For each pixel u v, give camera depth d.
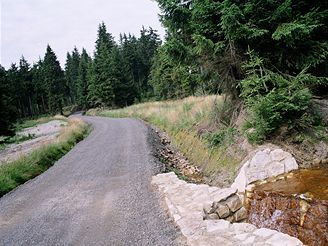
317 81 9.31
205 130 13.34
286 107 8.38
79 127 27.61
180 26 11.91
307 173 7.83
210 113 14.10
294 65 10.33
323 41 9.91
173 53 11.67
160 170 10.73
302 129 9.02
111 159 13.67
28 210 8.29
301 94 8.30
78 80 83.19
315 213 5.76
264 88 9.49
